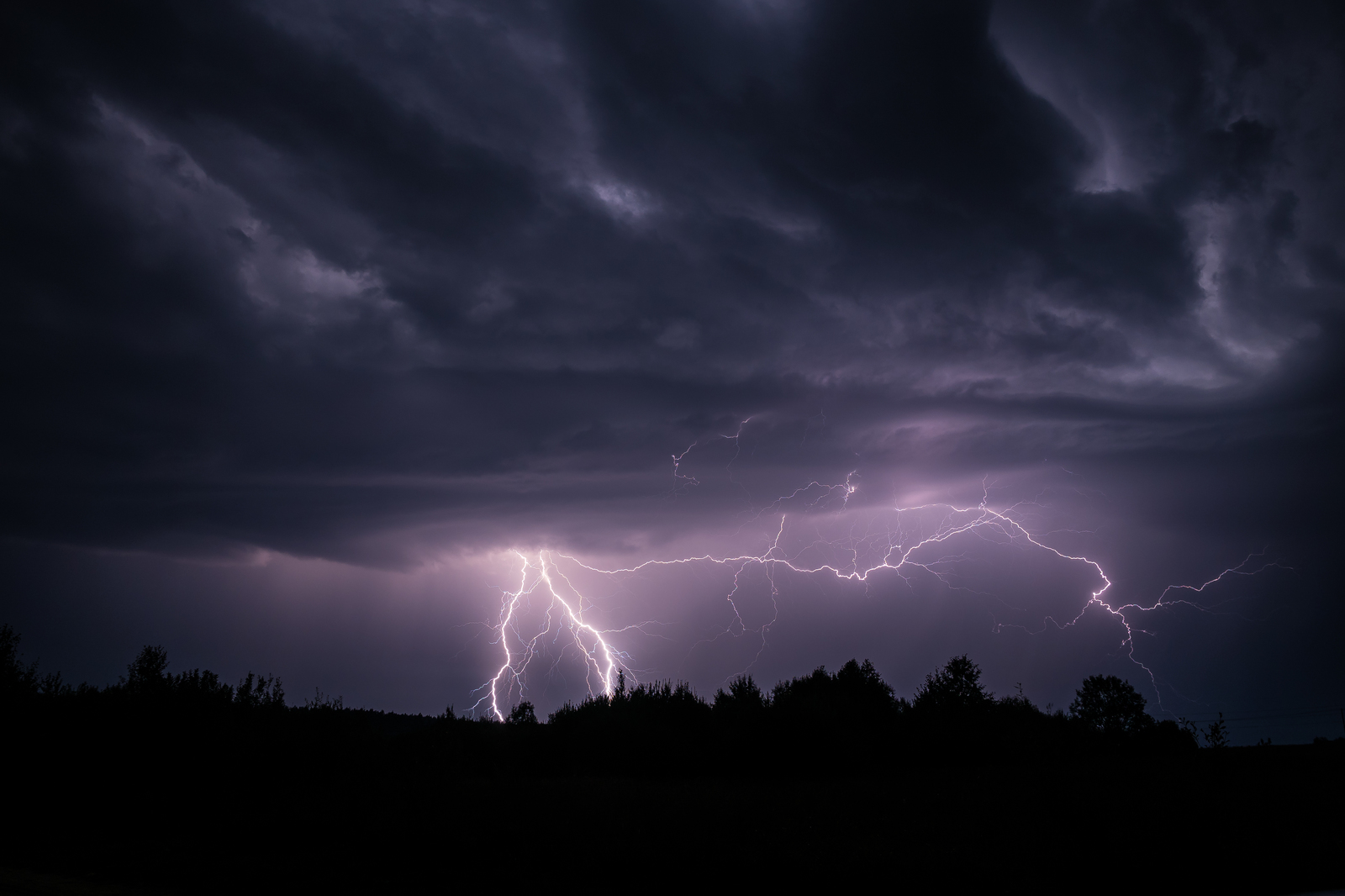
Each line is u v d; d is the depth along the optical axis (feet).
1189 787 45.78
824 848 32.65
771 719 82.74
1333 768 59.41
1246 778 50.37
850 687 106.83
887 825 38.14
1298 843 32.30
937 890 27.86
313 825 39.81
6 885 28.84
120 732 51.85
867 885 28.43
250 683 64.18
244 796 47.88
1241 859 30.71
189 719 54.80
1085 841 33.81
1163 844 32.71
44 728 50.90
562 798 46.57
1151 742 73.00
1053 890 27.76
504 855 33.83
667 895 27.96
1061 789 45.65
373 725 64.13
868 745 85.40
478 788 50.24
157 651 61.67
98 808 46.93
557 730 86.63
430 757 60.75
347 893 27.84
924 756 87.25
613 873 30.58
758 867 30.35
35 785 47.14
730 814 41.39
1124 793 43.65
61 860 33.78
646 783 60.85
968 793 48.39
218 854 34.91
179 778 50.11
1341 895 25.98
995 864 30.09
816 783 64.08
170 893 28.04
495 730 91.71
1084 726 76.02
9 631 57.72
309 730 58.85
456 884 29.17
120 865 32.53
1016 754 70.03
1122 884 28.53
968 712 92.73
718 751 79.77
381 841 36.09
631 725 85.20
